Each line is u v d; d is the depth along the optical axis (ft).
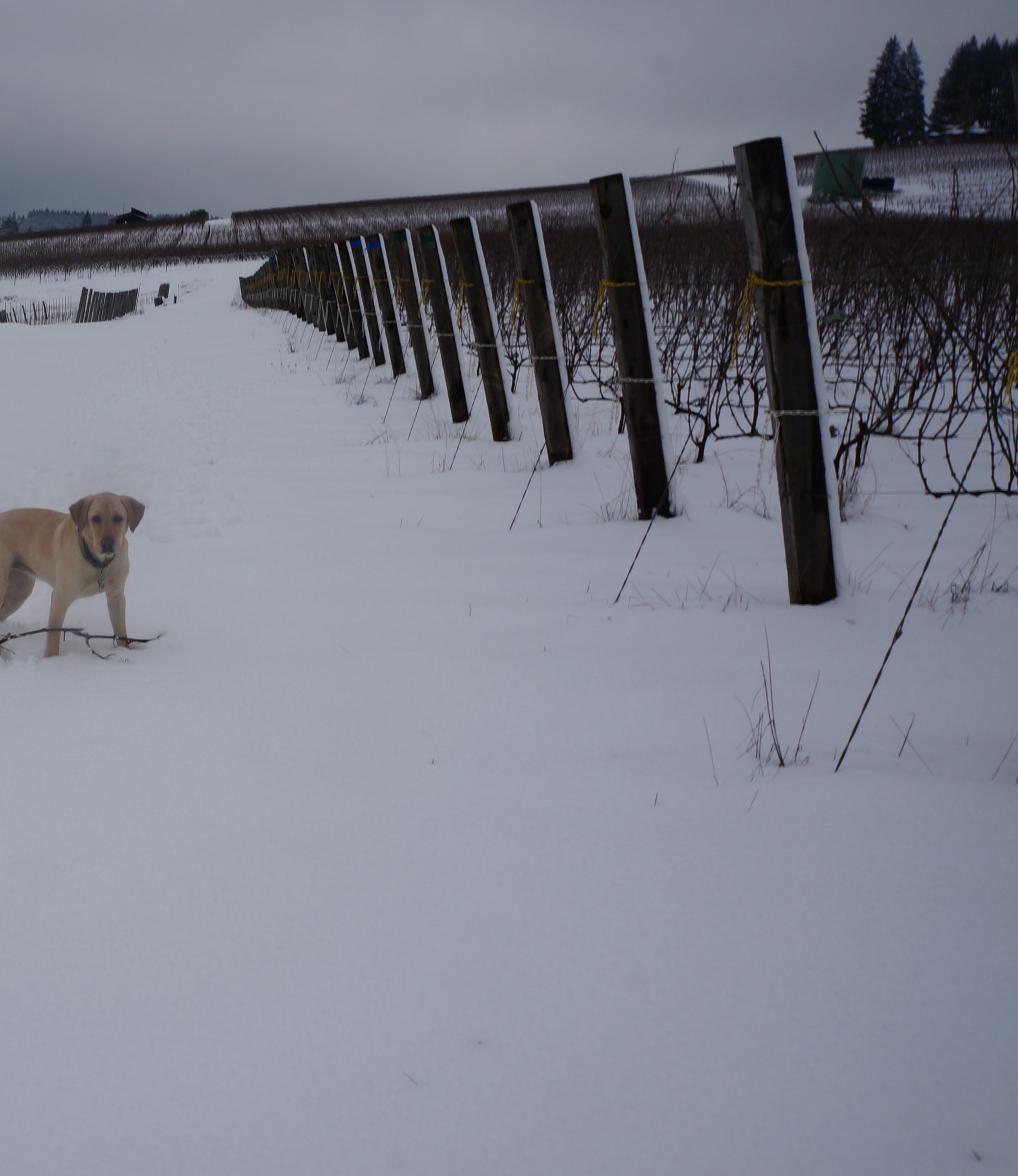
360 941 6.24
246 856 7.27
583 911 6.50
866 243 25.79
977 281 21.42
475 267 25.12
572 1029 5.41
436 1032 5.42
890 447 24.21
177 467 25.04
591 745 9.15
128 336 74.38
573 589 14.24
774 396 12.69
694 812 7.79
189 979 5.91
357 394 36.76
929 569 14.61
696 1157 4.56
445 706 10.14
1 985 5.87
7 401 38.65
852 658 11.23
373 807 7.99
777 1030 5.34
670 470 18.07
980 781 8.16
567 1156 4.58
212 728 9.67
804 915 6.38
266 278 106.11
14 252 229.45
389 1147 4.67
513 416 26.50
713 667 11.07
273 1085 5.08
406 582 14.82
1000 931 6.13
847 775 8.32
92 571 12.08
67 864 7.19
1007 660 10.96
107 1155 4.66
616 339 17.19
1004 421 25.41
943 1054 5.14
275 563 16.11
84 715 10.06
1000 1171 4.42
